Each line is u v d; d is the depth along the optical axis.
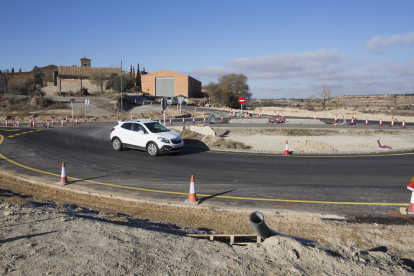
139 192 9.33
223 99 70.31
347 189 9.42
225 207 7.96
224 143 18.09
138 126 15.55
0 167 12.62
